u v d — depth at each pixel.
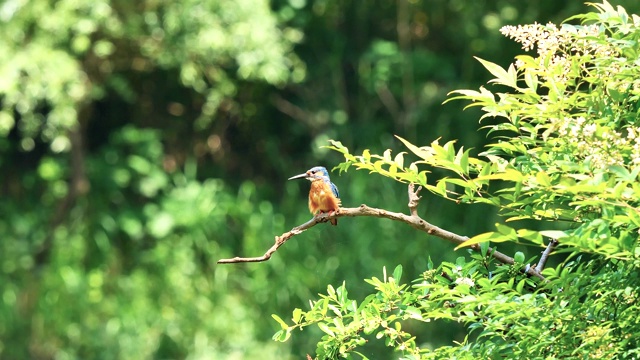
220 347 16.12
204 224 16.67
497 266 4.95
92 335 16.20
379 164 4.45
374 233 15.94
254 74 16.20
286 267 16.30
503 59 16.69
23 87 15.82
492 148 4.59
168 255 16.62
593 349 4.24
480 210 15.44
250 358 15.80
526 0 16.30
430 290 5.11
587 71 4.45
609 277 4.25
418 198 4.66
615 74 4.30
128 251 17.16
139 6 16.41
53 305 16.38
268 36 16.25
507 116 4.52
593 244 3.61
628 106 4.52
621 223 3.78
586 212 4.21
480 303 4.35
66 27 15.30
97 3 15.36
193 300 16.38
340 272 15.98
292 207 17.25
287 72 16.34
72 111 15.69
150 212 16.88
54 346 16.38
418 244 15.60
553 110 4.31
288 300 16.20
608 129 3.99
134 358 16.08
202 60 16.80
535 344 4.37
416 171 4.42
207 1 16.09
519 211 4.24
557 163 4.17
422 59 17.22
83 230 16.92
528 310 4.24
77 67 15.98
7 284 16.58
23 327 16.48
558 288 4.40
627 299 4.34
